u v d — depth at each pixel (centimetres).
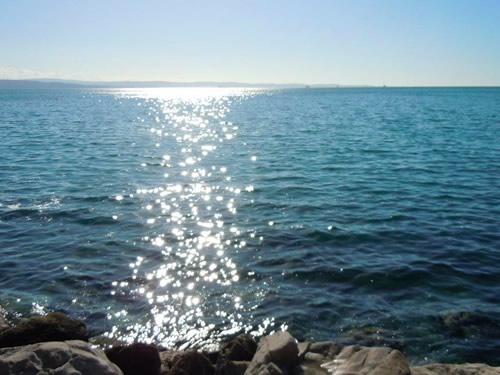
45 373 669
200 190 2077
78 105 10512
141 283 1135
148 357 769
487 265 1219
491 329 923
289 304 1029
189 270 1209
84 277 1159
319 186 2122
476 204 1795
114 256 1298
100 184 2170
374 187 2089
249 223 1585
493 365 820
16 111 7975
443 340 890
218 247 1369
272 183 2198
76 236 1452
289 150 3303
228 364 760
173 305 1033
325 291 1087
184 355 779
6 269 1200
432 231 1484
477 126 4891
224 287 1115
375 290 1091
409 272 1173
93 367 685
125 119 6481
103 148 3419
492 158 2830
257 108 9588
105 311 1005
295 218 1634
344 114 7225
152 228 1538
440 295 1062
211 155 3123
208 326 952
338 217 1641
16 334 797
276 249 1348
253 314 991
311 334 916
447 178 2267
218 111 8744
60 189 2045
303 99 14625
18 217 1627
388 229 1505
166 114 7775
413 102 11294
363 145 3506
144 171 2528
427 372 736
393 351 766
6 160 2802
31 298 1053
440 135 4100
